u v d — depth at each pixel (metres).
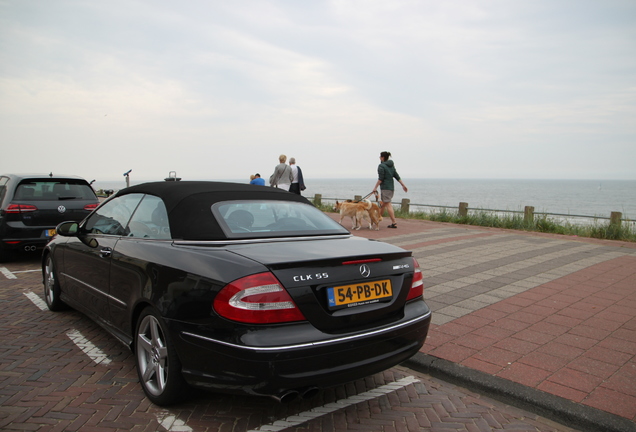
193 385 2.73
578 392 3.23
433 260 8.12
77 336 4.43
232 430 2.80
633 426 2.79
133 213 3.83
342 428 2.88
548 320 4.80
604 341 4.21
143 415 2.95
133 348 3.40
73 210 8.21
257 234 3.22
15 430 2.73
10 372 3.58
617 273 7.06
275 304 2.51
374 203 12.41
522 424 2.98
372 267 2.94
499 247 9.60
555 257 8.45
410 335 3.05
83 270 4.27
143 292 3.13
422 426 2.93
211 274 2.68
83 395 3.21
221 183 3.92
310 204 4.02
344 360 2.67
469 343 4.17
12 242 7.70
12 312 5.21
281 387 2.48
